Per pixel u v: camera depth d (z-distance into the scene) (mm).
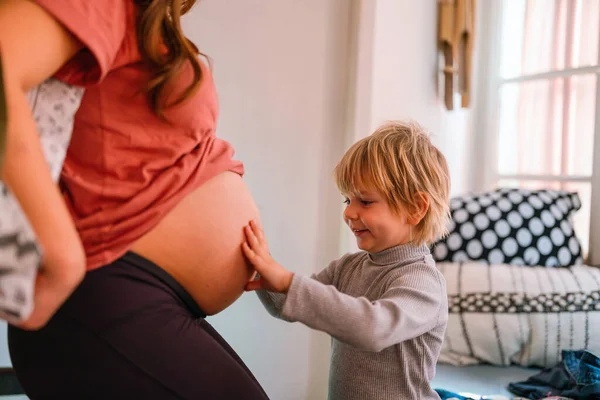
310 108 1778
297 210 1781
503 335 1671
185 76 777
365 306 945
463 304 1717
